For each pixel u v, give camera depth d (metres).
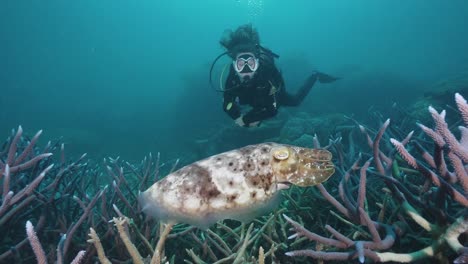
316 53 59.41
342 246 2.05
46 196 3.43
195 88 18.45
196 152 11.65
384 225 2.22
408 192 2.15
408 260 1.88
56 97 46.75
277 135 10.04
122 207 3.86
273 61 5.23
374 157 2.33
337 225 3.19
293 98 7.50
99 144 19.08
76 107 36.81
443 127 1.69
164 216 1.86
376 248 1.98
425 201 2.11
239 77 5.01
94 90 56.34
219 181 1.87
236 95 5.16
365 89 18.27
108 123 26.41
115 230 2.94
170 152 15.69
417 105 10.02
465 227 1.75
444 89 10.17
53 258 2.68
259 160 1.92
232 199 1.86
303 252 1.93
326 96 18.44
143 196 1.96
